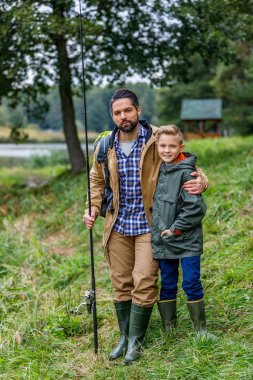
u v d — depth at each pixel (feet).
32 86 39.34
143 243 12.37
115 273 13.03
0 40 33.04
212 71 134.62
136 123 12.09
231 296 14.15
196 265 12.01
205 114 105.60
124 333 13.03
